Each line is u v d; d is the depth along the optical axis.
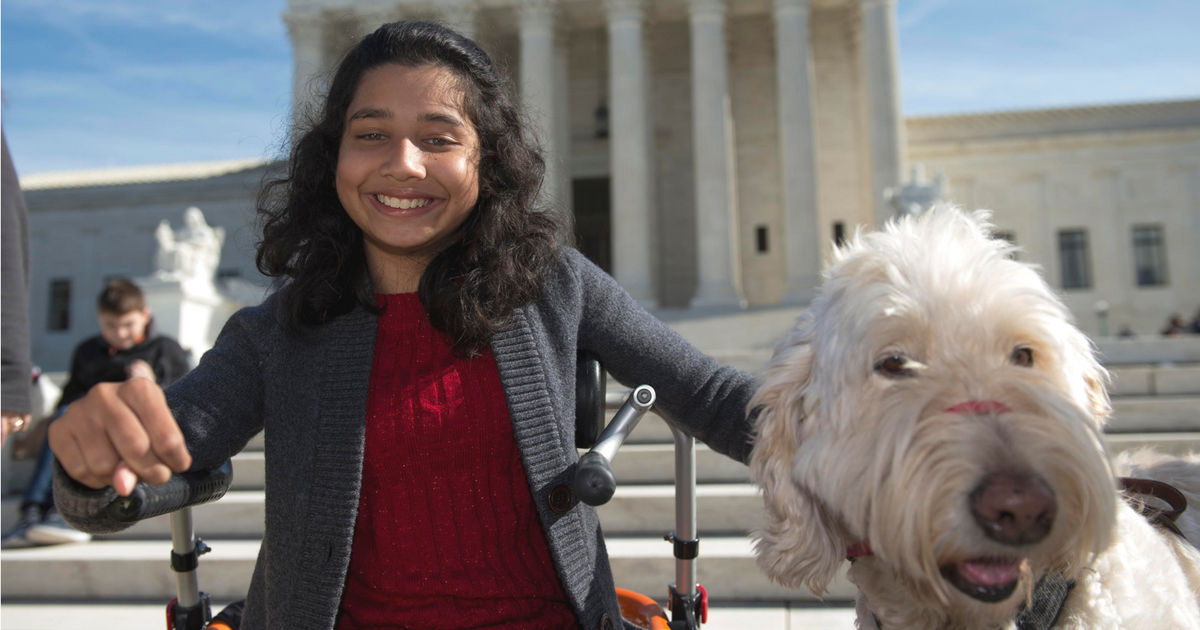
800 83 21.59
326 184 1.55
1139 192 30.36
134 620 3.40
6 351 2.14
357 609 1.46
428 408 1.43
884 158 21.27
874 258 1.13
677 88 27.03
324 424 1.41
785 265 26.20
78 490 0.96
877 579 1.26
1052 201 30.52
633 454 4.23
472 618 1.43
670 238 26.56
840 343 1.09
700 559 3.43
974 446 0.87
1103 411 1.23
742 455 1.60
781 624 3.13
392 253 1.53
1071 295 30.23
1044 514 0.85
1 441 2.16
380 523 1.44
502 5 23.00
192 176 33.16
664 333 1.65
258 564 1.54
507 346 1.48
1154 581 1.26
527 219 1.55
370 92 1.48
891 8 21.88
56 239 32.81
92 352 4.78
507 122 1.57
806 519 1.16
